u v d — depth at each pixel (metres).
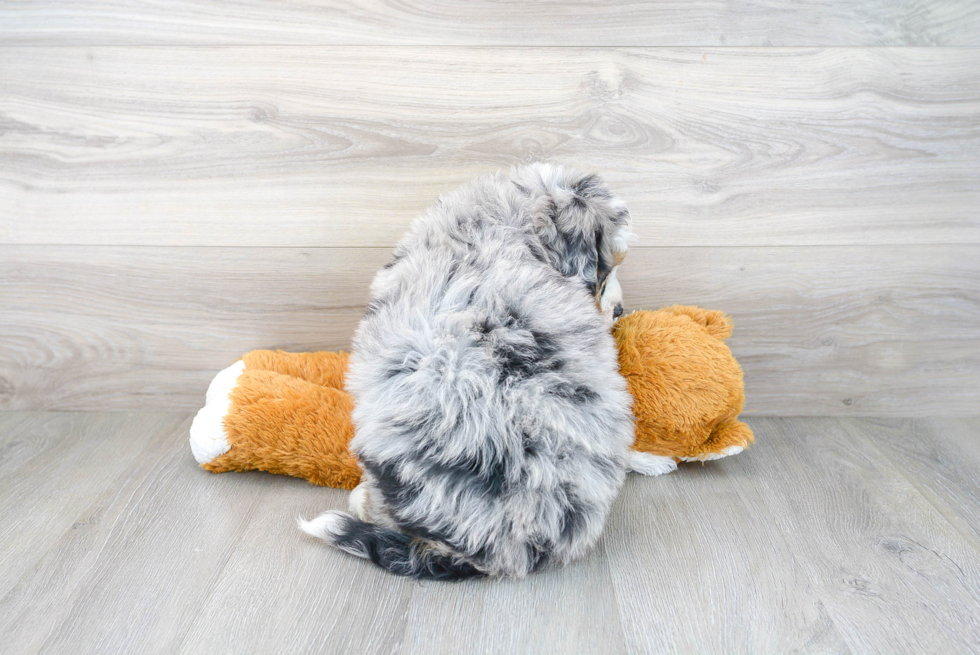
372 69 1.28
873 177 1.33
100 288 1.41
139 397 1.46
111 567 1.01
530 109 1.30
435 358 0.92
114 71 1.29
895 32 1.26
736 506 1.17
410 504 0.93
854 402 1.46
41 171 1.34
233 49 1.28
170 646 0.87
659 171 1.33
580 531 0.96
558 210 1.01
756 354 1.44
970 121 1.30
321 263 1.39
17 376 1.45
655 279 1.39
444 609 0.94
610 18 1.25
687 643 0.88
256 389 1.22
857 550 1.06
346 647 0.87
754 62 1.27
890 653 0.87
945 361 1.44
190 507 1.16
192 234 1.37
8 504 1.15
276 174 1.34
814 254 1.38
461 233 1.02
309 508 1.16
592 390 0.96
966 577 1.00
